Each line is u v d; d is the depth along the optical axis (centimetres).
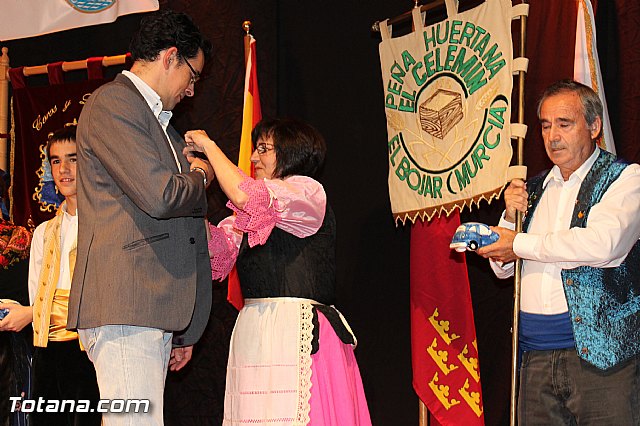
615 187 247
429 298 338
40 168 412
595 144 261
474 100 296
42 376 311
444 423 329
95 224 226
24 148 415
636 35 316
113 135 222
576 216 251
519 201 269
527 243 253
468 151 296
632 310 247
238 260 281
